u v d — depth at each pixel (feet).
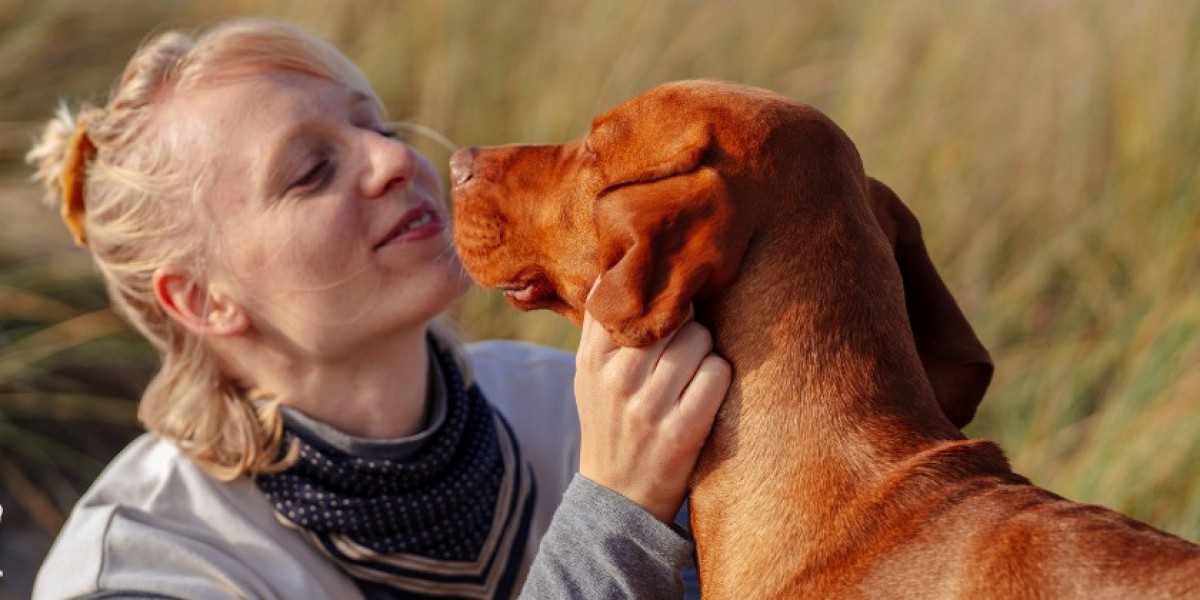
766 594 7.46
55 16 20.02
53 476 16.33
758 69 20.43
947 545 7.13
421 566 9.38
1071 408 15.25
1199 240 16.08
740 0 21.33
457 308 16.93
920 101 18.93
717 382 7.80
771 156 7.85
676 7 20.95
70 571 9.02
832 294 7.80
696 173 7.71
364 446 9.36
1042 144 18.25
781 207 7.82
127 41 20.63
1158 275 16.10
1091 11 18.97
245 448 9.38
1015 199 17.92
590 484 8.13
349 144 9.69
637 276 7.33
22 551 15.49
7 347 16.79
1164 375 14.25
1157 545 6.77
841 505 7.46
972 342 8.70
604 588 7.98
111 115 10.16
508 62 20.18
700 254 7.49
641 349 7.90
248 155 9.54
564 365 11.17
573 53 20.12
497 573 9.70
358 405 9.78
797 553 7.45
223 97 9.75
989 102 18.78
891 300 7.98
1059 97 18.57
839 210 7.94
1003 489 7.34
